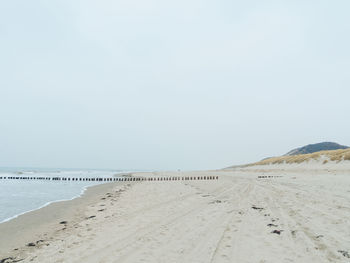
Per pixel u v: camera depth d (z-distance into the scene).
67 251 6.93
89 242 7.62
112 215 12.00
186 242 6.89
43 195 23.22
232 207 11.77
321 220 7.93
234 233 7.44
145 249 6.53
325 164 35.88
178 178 45.84
